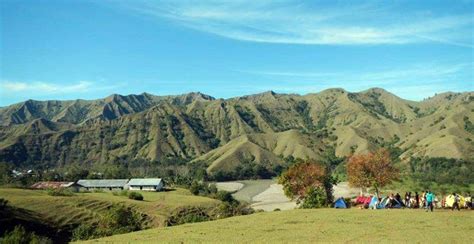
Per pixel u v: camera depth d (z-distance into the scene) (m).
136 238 42.94
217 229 44.94
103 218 91.44
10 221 87.12
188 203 142.25
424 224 41.19
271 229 42.69
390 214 48.94
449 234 35.72
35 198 112.75
